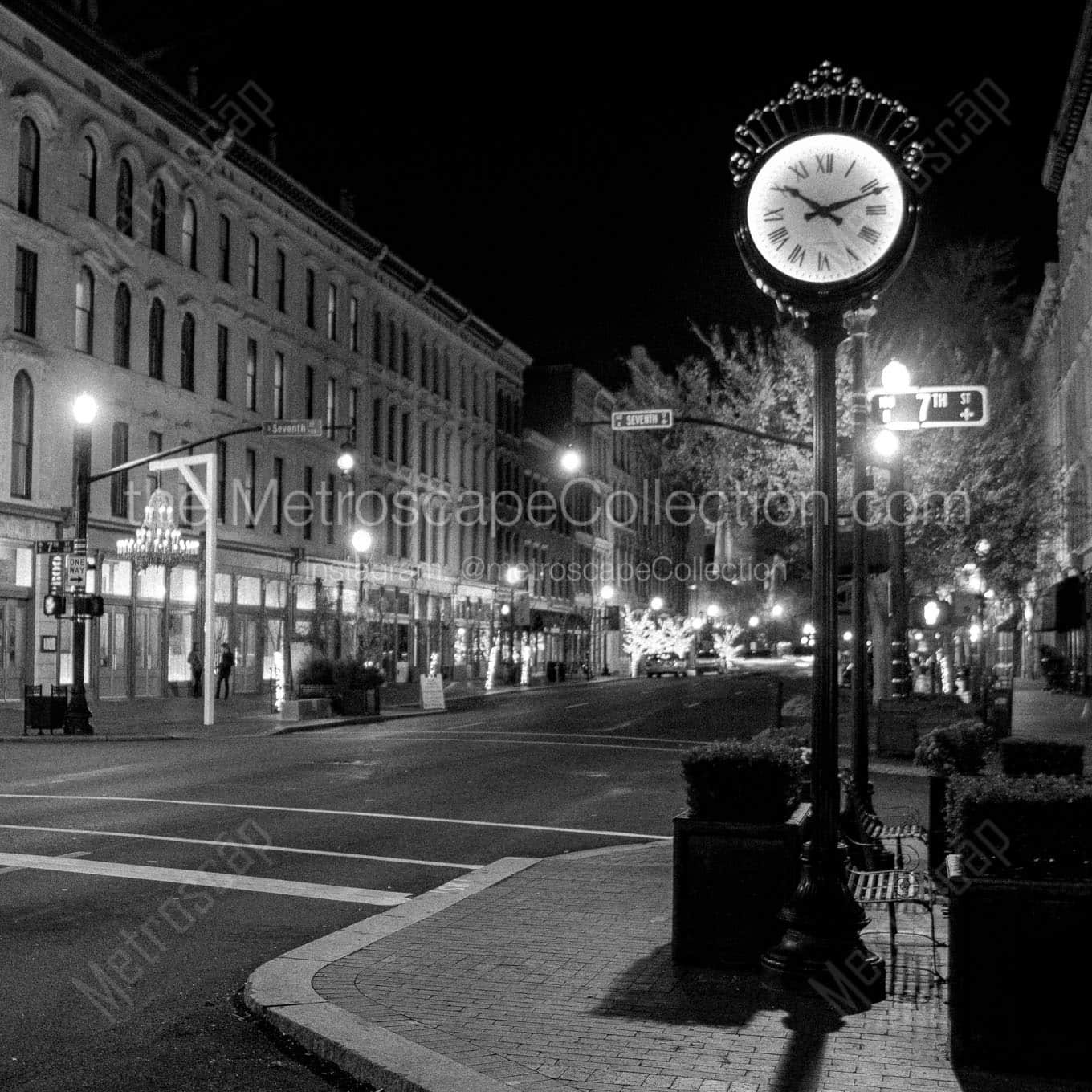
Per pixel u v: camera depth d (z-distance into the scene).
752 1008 6.59
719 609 91.88
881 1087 5.46
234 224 43.78
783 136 7.43
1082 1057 5.59
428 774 19.97
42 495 34.09
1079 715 35.50
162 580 39.84
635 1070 5.64
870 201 7.32
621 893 9.84
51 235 34.28
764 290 7.49
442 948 7.93
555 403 81.62
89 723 28.23
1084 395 48.16
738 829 7.35
